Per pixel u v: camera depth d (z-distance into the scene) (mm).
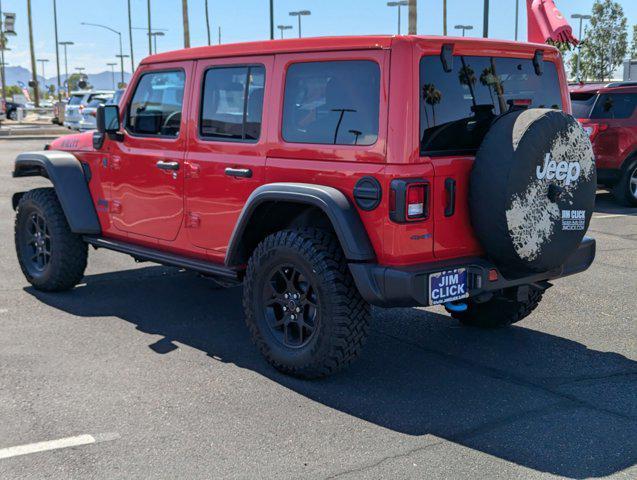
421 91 4207
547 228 4355
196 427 3984
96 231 6359
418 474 3492
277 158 4777
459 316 5812
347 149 4367
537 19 6914
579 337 5594
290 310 4676
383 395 4453
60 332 5582
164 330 5668
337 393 4477
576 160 4426
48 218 6453
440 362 5031
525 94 4871
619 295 6789
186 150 5410
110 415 4125
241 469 3533
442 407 4281
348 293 4391
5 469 3520
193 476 3467
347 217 4266
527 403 4348
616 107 11945
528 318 6094
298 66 4676
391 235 4180
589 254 5113
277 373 4797
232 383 4617
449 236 4359
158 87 5695
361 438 3873
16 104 49938
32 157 6496
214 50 5219
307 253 4441
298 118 4664
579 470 3543
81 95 32219
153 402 4309
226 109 5129
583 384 4648
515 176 4145
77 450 3715
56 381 4605
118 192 6090
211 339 5469
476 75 4520
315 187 4402
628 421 4098
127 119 5980
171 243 5660
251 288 4793
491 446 3789
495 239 4262
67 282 6605
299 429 3975
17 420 4043
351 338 4430
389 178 4156
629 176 12039
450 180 4293
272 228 5090
